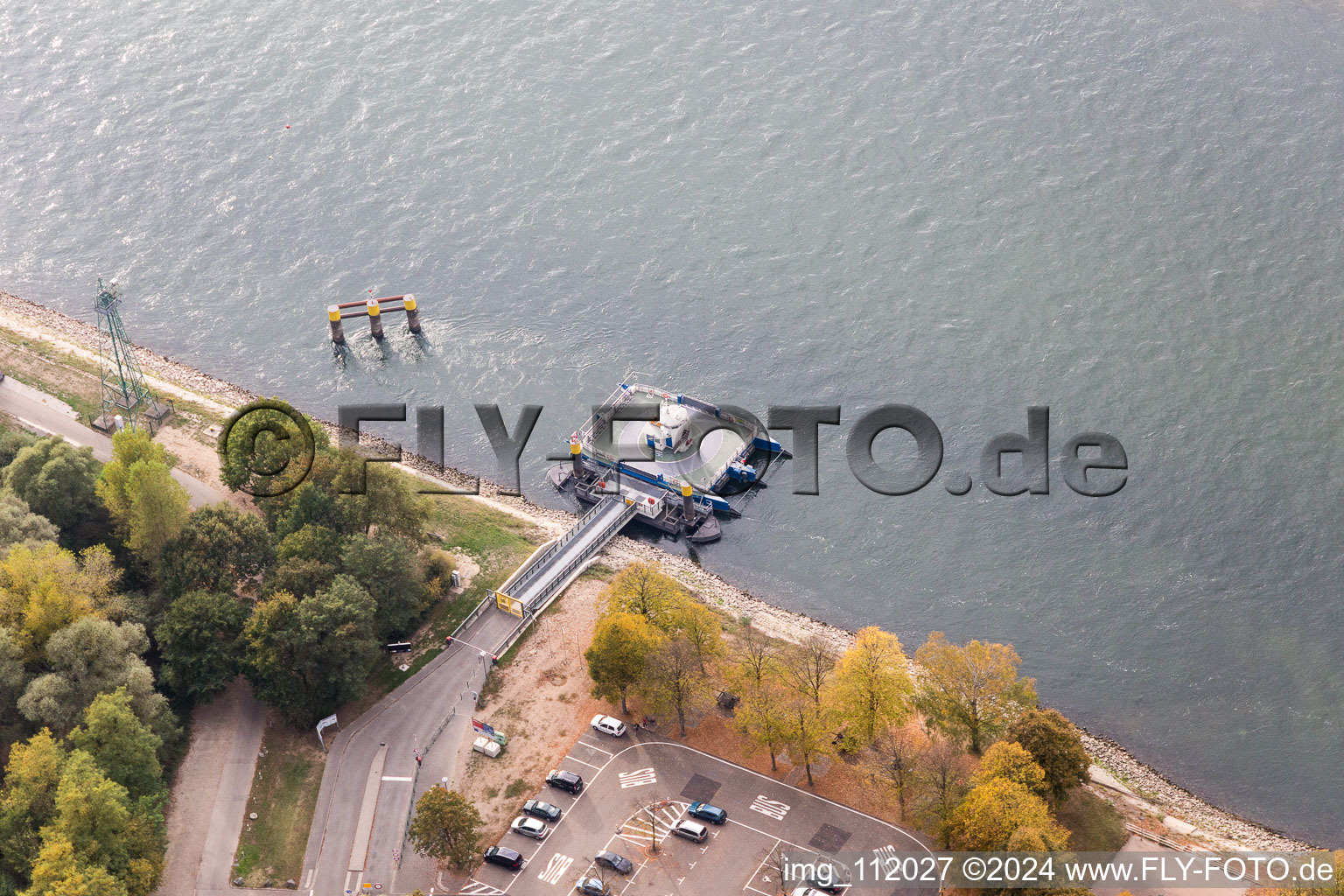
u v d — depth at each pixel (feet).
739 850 627.46
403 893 616.39
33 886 566.36
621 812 647.56
